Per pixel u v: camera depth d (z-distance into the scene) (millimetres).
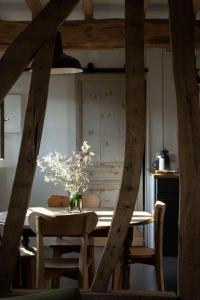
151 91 7441
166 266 6270
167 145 7453
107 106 7473
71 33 5953
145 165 7469
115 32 5934
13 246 3041
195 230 2961
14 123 7414
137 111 3004
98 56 7473
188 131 2982
